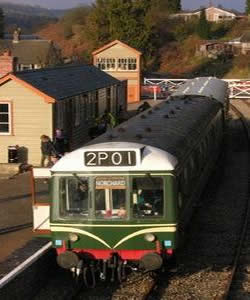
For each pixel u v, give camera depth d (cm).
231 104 5034
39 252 1208
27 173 2158
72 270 1217
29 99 2253
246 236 1530
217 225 1634
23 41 6794
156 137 1296
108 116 2822
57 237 1178
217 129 2325
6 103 2262
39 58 6475
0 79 2238
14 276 1054
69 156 1170
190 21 10581
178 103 2070
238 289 1190
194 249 1438
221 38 10388
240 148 2964
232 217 1716
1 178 2081
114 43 5141
